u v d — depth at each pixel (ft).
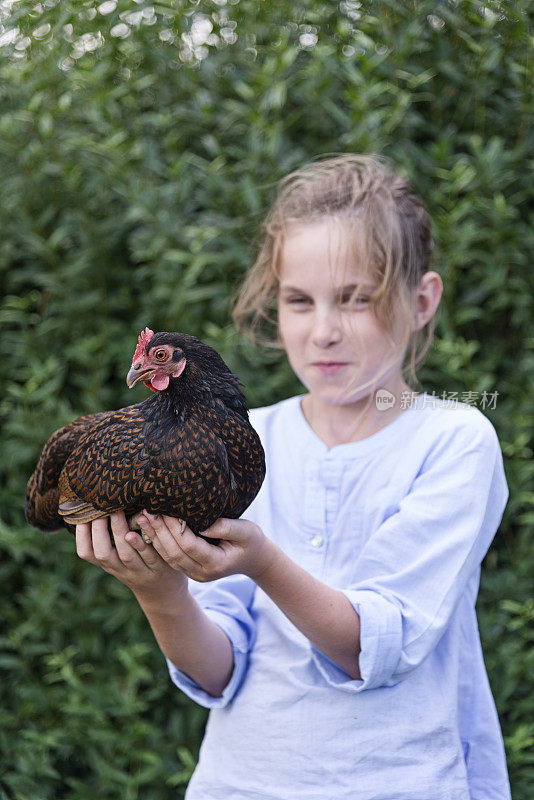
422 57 8.86
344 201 5.32
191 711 9.08
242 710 5.02
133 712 8.52
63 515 4.19
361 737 4.65
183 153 9.34
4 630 9.71
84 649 9.03
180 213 8.95
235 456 3.91
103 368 9.23
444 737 4.71
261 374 8.85
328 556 5.16
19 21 8.71
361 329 5.16
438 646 4.96
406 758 4.61
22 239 9.29
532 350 8.92
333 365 5.20
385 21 8.52
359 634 4.49
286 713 4.81
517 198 8.68
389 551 4.79
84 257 9.04
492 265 8.47
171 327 8.95
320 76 8.43
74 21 8.70
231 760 4.96
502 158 8.32
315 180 5.72
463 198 8.80
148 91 9.42
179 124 9.30
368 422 5.39
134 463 3.76
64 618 9.02
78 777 9.45
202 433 3.75
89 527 4.10
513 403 8.74
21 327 9.75
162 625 4.74
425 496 4.90
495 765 5.11
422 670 4.83
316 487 5.30
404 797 4.53
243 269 8.89
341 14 8.87
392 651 4.45
